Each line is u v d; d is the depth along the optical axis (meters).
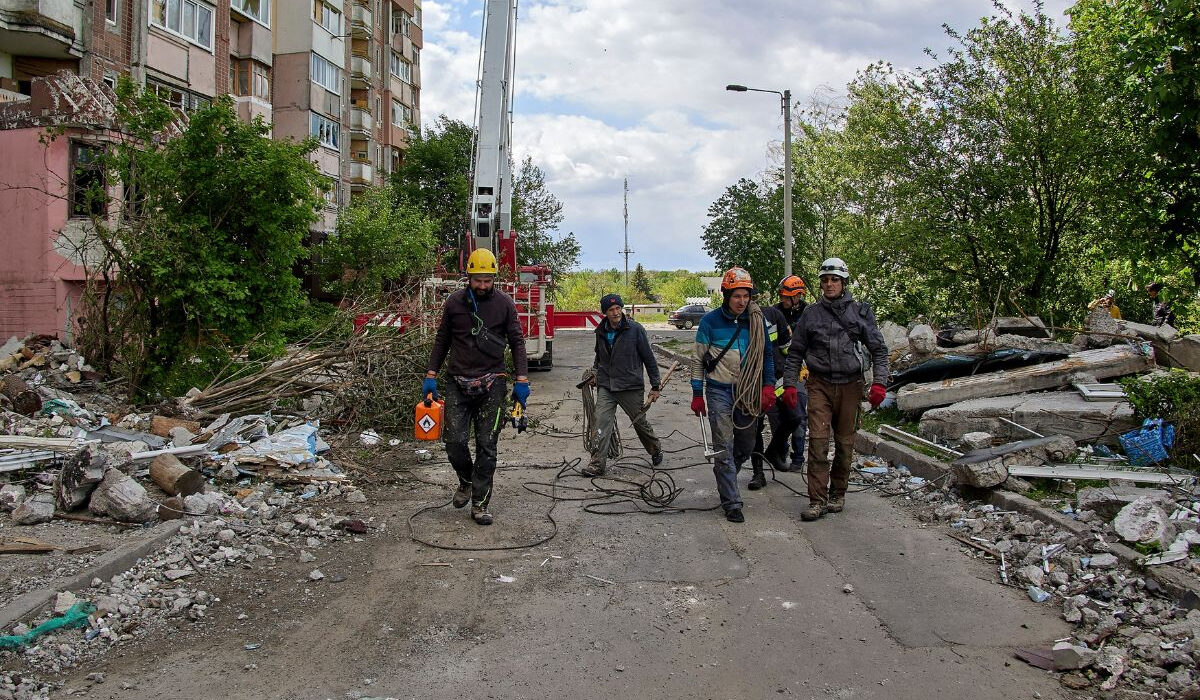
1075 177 14.33
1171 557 4.93
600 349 8.22
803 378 8.36
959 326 12.70
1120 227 13.31
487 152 16.95
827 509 6.80
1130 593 4.73
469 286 6.52
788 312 8.23
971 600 4.92
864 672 4.02
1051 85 14.43
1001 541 5.86
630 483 7.95
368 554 5.77
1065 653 4.06
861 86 17.47
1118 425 7.48
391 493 7.46
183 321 10.55
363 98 40.59
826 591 5.09
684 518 6.74
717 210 25.67
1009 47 14.84
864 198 18.09
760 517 6.76
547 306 18.77
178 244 10.01
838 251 23.52
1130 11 12.94
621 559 5.70
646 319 58.69
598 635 4.45
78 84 15.00
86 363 11.25
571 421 11.85
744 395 6.64
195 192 10.41
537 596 5.01
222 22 27.44
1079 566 5.14
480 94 17.17
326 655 4.17
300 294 11.62
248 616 4.65
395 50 44.47
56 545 5.38
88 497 6.18
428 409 6.62
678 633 4.48
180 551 5.47
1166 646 4.09
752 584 5.21
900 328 13.33
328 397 10.08
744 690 3.84
